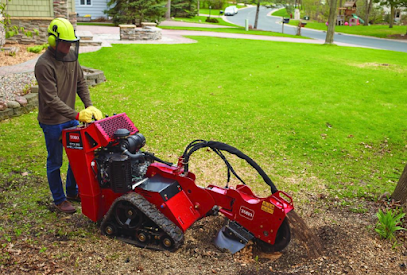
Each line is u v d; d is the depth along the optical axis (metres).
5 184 5.39
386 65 15.33
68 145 4.04
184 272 3.56
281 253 3.90
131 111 9.45
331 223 4.59
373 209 5.03
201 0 75.06
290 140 7.98
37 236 4.07
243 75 13.23
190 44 19.28
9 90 9.59
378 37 35.25
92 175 4.11
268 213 3.75
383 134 8.48
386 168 6.76
